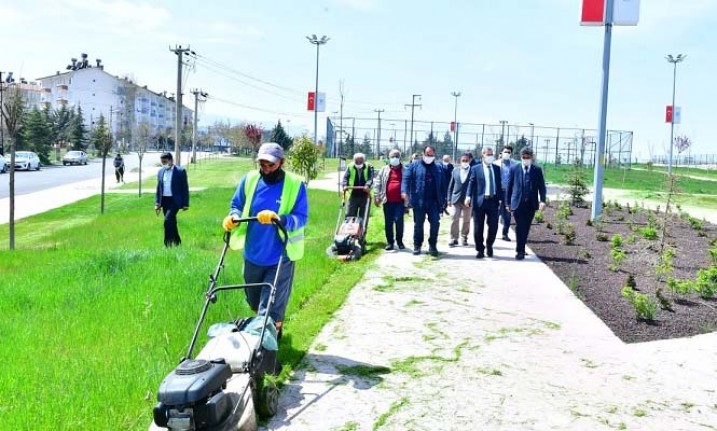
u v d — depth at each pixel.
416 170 12.61
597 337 7.43
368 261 11.96
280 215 6.02
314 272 10.27
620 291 9.80
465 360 6.53
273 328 5.57
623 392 5.80
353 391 5.66
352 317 8.02
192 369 4.34
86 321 7.06
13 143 14.80
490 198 12.38
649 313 8.20
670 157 37.88
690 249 14.33
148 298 7.90
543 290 9.78
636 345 7.16
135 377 5.44
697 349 7.03
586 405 5.49
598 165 19.22
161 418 4.20
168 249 11.50
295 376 5.98
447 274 10.87
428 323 7.83
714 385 6.00
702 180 53.72
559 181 43.34
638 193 32.50
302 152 29.69
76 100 134.25
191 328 6.86
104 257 10.20
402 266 11.52
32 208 26.69
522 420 5.16
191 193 29.09
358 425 5.00
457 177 13.98
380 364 6.35
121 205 26.52
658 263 12.25
